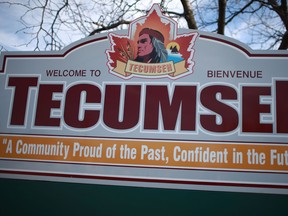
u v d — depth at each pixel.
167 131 4.73
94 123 4.88
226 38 4.87
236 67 4.79
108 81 4.97
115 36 5.06
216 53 4.85
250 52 4.80
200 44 4.89
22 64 5.17
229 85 4.75
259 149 4.56
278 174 4.48
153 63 4.93
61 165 4.82
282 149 4.54
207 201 4.50
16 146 4.95
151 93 4.86
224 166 4.56
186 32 4.94
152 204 4.57
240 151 4.58
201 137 4.66
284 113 4.62
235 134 4.62
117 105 4.88
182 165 4.62
